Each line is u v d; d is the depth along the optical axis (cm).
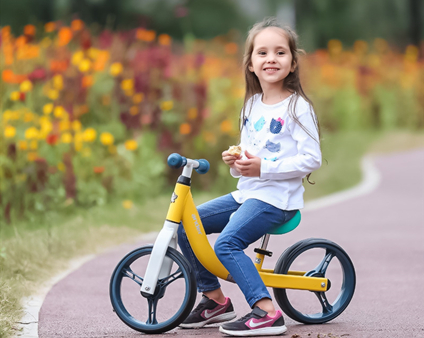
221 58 1780
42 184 997
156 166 1227
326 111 2584
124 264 538
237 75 1553
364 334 524
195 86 1341
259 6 4069
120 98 1252
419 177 1645
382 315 585
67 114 1088
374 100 2820
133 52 1316
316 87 2559
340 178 1622
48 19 3241
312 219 1129
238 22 3947
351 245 903
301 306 621
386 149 2270
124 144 1216
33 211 982
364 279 721
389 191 1451
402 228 1027
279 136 531
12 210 948
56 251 803
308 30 4044
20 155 1003
